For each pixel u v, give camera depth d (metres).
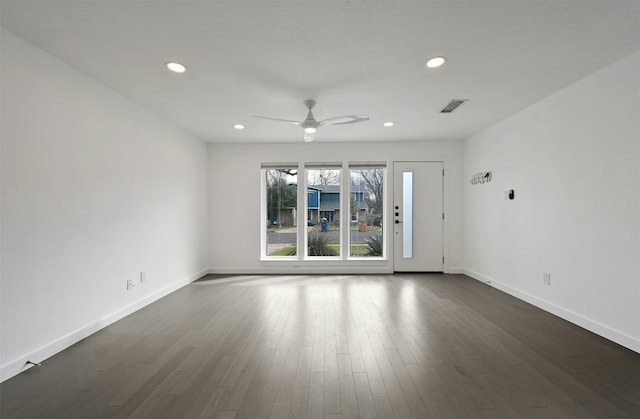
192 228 5.05
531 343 2.66
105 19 2.02
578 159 3.04
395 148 5.59
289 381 2.09
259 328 3.03
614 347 2.57
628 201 2.55
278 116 4.05
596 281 2.86
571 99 3.11
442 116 4.11
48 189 2.46
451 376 2.14
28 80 2.29
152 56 2.51
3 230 2.12
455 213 5.58
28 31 2.15
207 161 5.64
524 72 2.82
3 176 2.12
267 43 2.32
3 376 2.09
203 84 3.05
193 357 2.43
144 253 3.75
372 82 3.00
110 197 3.17
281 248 5.78
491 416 1.73
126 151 3.41
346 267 5.64
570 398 1.89
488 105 3.69
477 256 5.08
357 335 2.85
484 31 2.17
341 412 1.77
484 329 2.98
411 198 5.61
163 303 3.85
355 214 5.73
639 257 2.47
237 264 5.68
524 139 3.85
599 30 2.15
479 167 4.98
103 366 2.29
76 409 1.79
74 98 2.71
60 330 2.56
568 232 3.18
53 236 2.50
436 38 2.26
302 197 5.65
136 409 1.79
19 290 2.22
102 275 3.05
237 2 1.86
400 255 5.64
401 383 2.06
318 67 2.70
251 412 1.77
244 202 5.66
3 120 2.12
